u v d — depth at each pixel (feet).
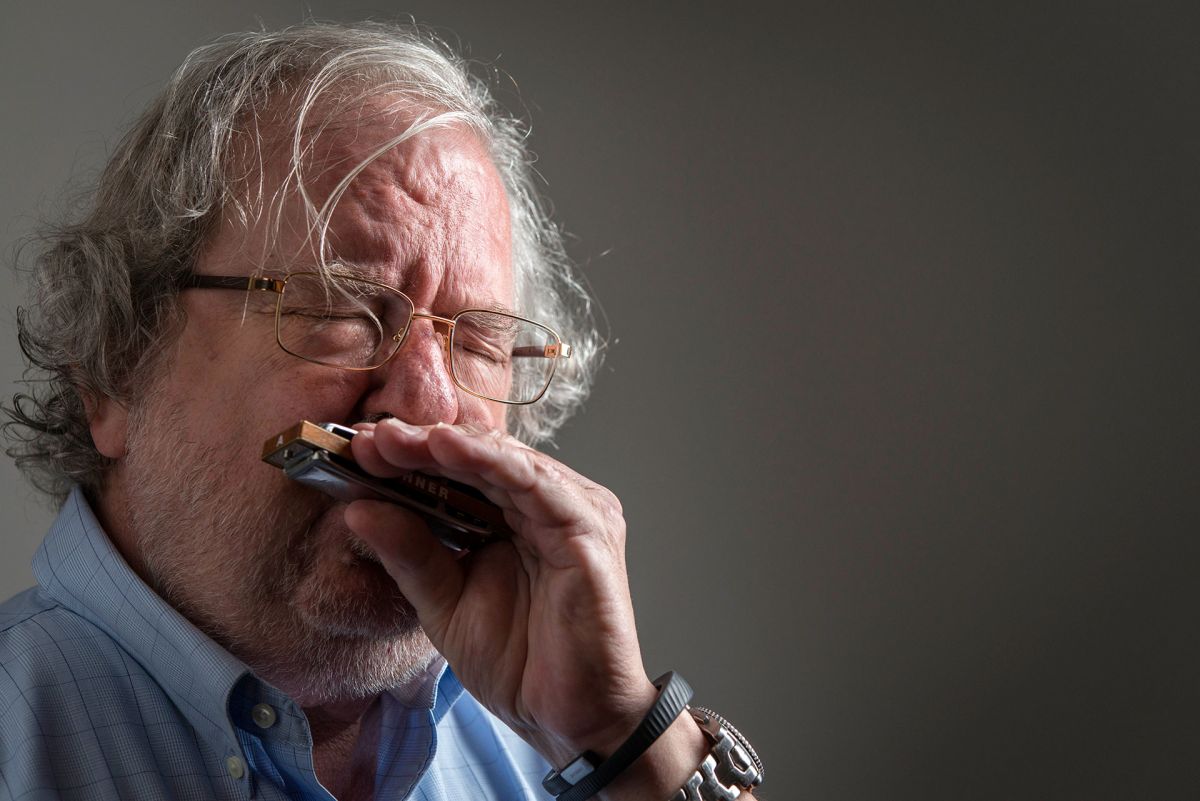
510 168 4.72
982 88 8.32
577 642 2.99
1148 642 7.88
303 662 3.30
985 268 8.20
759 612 7.73
